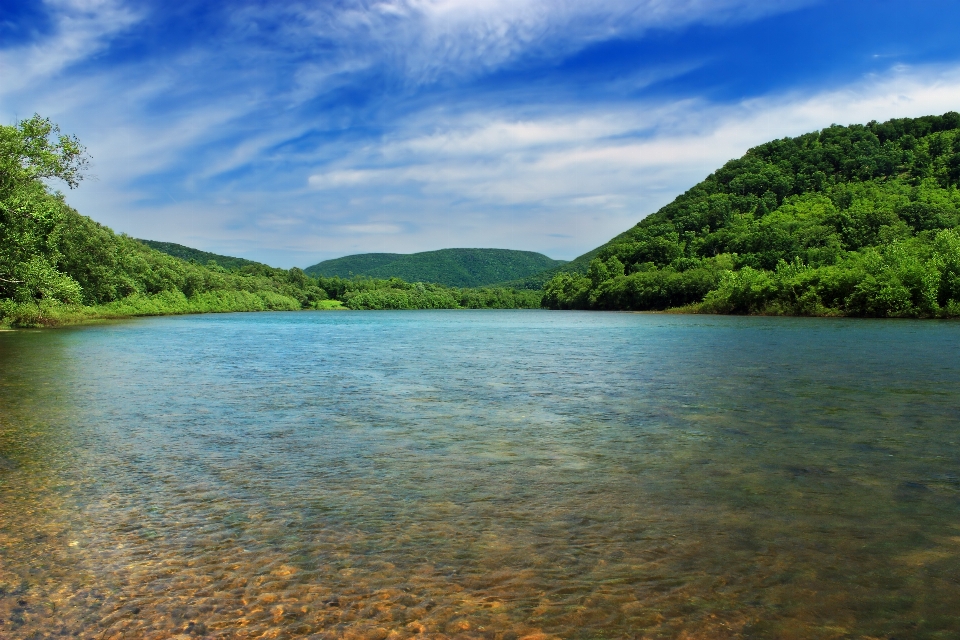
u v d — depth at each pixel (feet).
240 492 25.67
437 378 64.18
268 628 15.12
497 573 18.02
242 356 91.71
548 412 44.06
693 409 44.73
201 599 16.57
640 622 15.39
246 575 17.97
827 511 23.24
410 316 368.68
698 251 477.36
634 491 25.68
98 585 17.40
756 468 29.12
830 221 385.29
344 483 26.91
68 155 131.03
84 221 264.11
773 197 517.14
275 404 47.93
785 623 15.39
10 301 168.96
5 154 122.01
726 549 19.70
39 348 104.73
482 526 21.74
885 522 22.09
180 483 26.94
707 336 133.18
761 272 300.40
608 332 159.94
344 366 76.79
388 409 45.60
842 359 79.05
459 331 177.68
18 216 127.13
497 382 60.85
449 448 33.37
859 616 15.75
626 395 51.67
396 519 22.48
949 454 31.58
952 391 52.21
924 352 88.28
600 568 18.35
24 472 28.66
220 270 572.10
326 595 16.78
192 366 76.89
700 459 30.83
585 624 15.29
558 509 23.52
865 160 501.97
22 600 16.56
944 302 214.28
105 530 21.45
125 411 44.80
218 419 41.73
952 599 16.57
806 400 48.14
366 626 15.20
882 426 38.40
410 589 17.08
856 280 240.32
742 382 58.59
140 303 327.47
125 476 27.99
